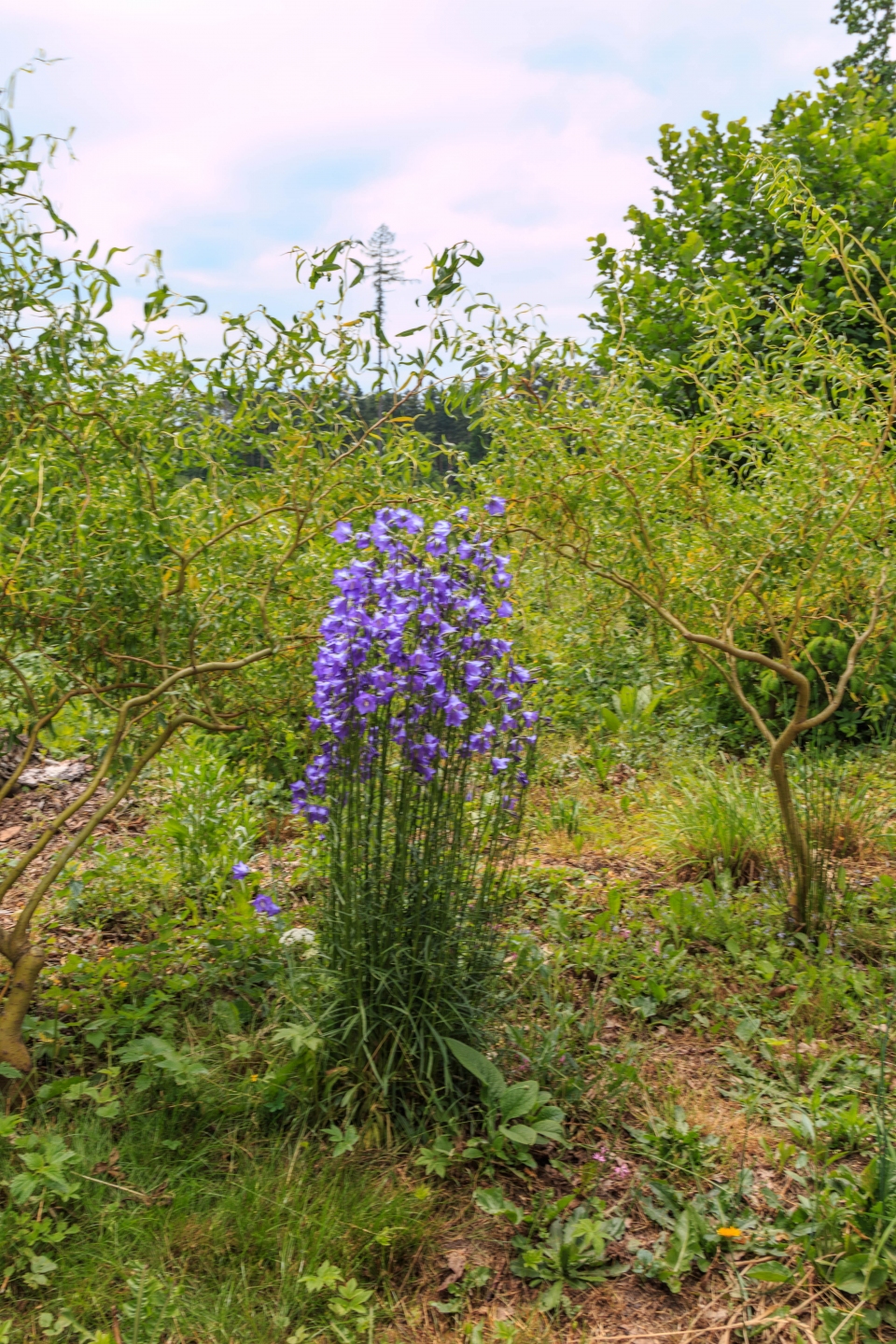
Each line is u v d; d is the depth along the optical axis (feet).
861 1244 7.77
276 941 11.16
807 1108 9.45
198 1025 10.02
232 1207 7.86
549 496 11.22
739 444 12.07
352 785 9.16
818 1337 7.18
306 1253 7.55
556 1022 10.36
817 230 11.71
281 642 9.55
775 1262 7.75
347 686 8.98
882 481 11.59
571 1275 7.78
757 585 12.38
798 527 11.84
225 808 14.28
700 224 24.03
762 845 14.26
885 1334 7.19
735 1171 8.78
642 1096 9.75
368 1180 8.30
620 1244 8.08
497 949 10.04
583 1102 9.53
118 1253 7.39
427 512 10.37
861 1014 11.08
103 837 15.07
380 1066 9.05
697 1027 11.04
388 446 9.54
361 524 9.79
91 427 8.33
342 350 8.68
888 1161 7.86
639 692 20.12
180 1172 8.20
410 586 8.93
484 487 11.05
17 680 9.26
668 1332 7.33
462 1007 9.37
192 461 9.00
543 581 13.62
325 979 9.50
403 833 9.10
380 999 9.16
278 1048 9.43
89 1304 6.97
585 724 19.81
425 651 9.12
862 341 21.30
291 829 14.99
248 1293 7.23
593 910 13.29
